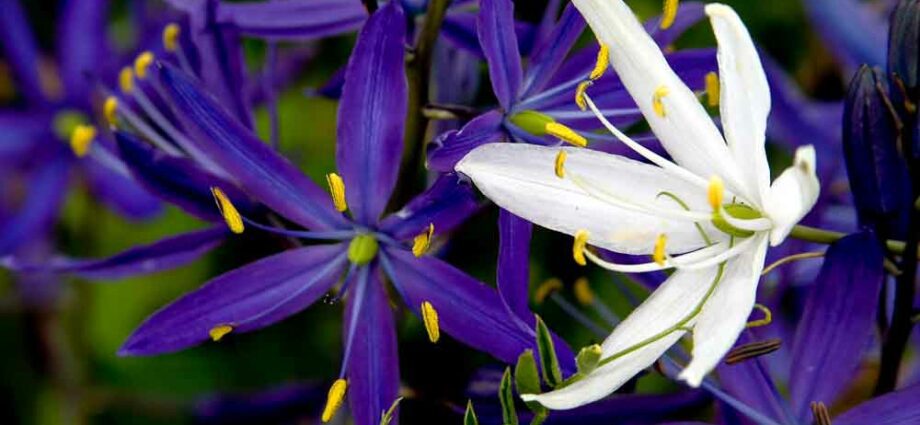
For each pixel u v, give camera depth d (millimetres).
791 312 440
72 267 417
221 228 406
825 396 398
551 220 376
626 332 374
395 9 388
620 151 401
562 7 453
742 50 370
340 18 421
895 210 395
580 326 497
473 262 483
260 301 398
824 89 510
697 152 375
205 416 451
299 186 399
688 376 362
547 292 433
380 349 397
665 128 375
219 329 394
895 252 397
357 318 397
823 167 465
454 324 392
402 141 394
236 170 398
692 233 377
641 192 377
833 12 479
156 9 500
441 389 409
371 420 395
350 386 395
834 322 397
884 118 389
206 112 397
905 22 385
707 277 375
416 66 402
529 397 367
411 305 395
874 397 399
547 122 394
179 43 421
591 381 369
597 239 376
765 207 372
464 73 425
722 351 365
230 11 418
